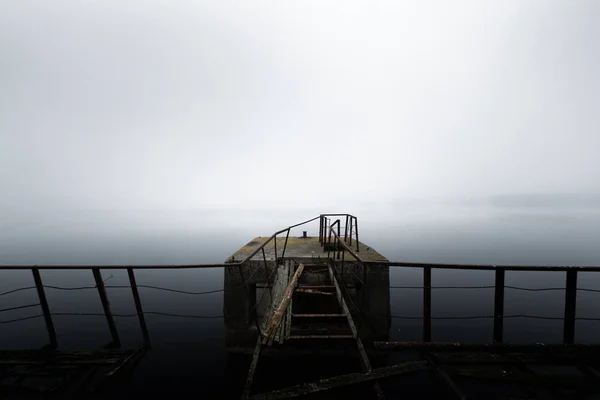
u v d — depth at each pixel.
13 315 12.71
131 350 6.65
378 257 8.69
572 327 5.70
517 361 5.55
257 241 12.95
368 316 7.68
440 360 5.61
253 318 8.18
